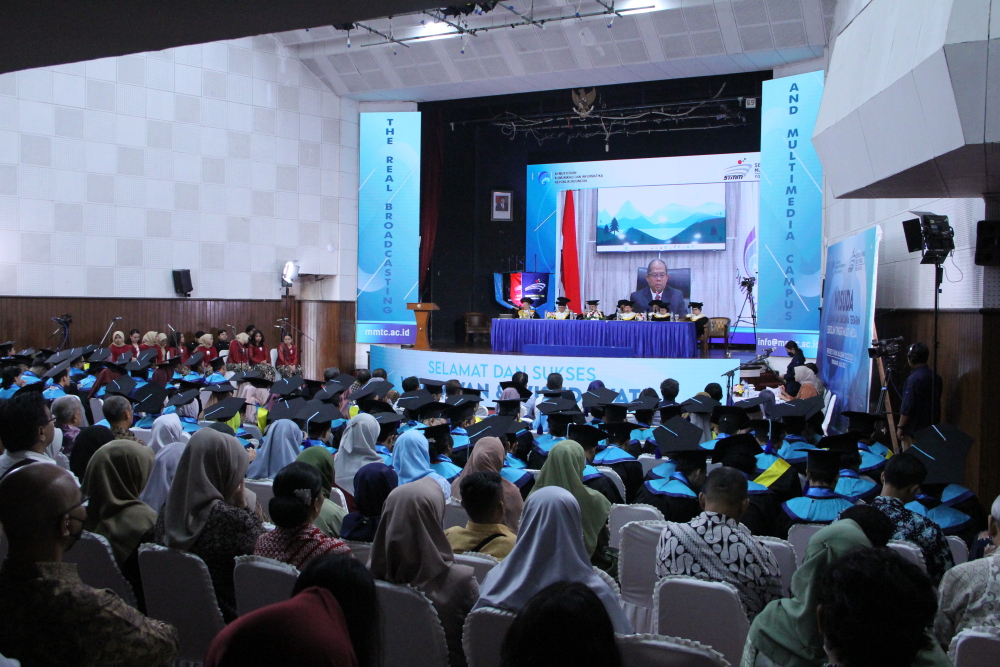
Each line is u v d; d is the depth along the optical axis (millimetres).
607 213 19859
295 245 18156
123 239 15984
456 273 20656
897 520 3703
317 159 18406
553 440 6555
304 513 3158
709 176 19031
